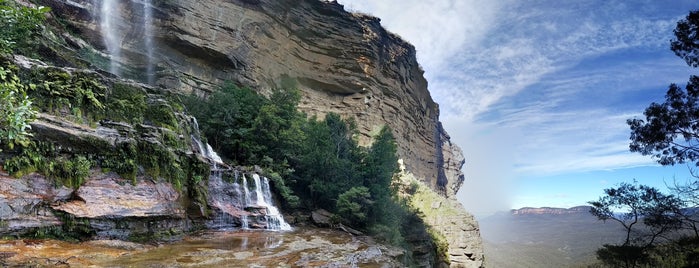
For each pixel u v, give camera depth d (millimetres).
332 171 28172
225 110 27469
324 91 54125
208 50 40312
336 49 55719
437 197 48125
